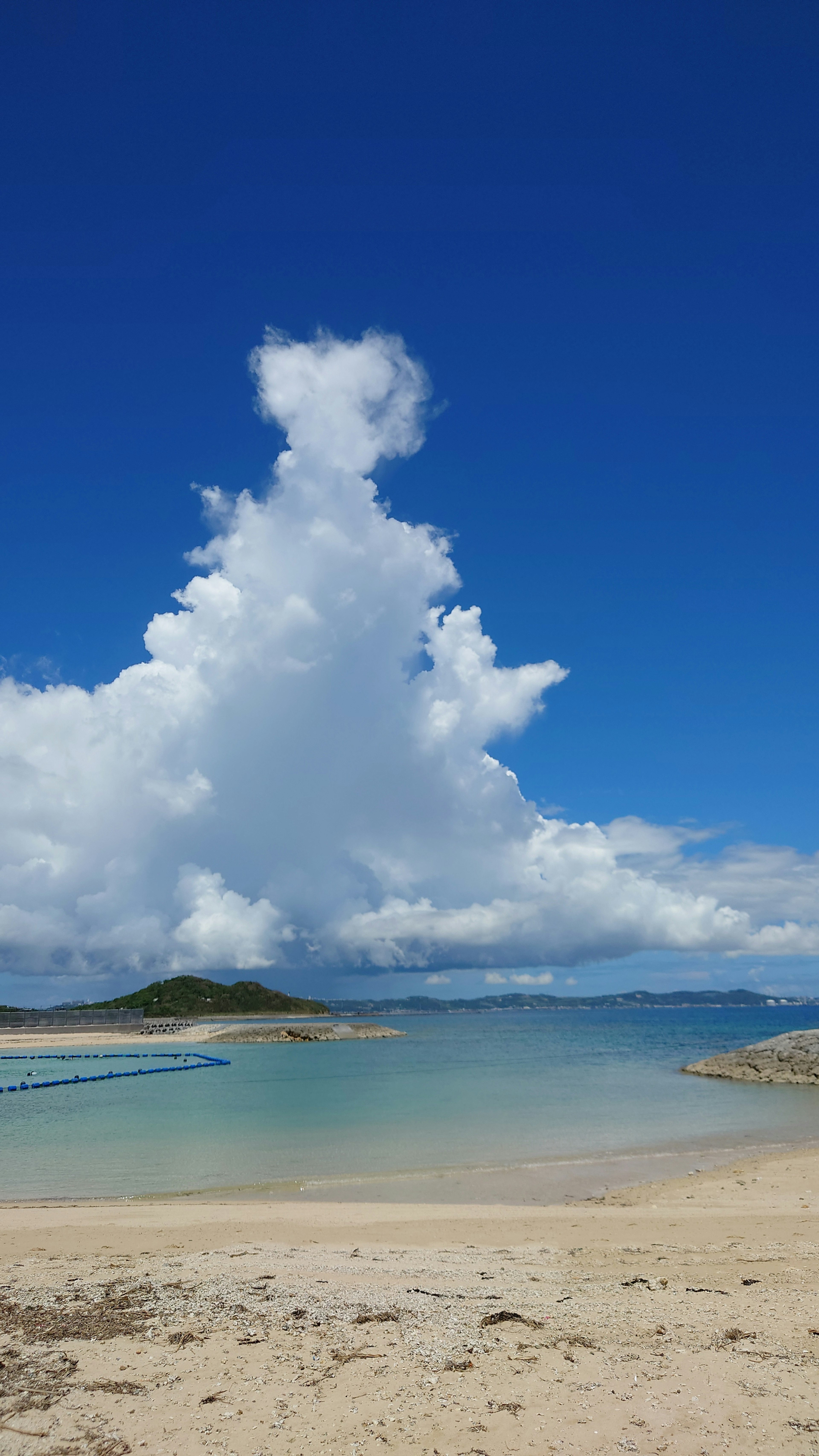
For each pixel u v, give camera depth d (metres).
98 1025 137.25
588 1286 12.60
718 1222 18.25
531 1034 164.12
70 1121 38.16
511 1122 36.66
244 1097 48.22
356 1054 96.50
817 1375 8.45
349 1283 12.78
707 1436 7.26
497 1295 12.04
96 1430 7.68
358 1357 9.37
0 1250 15.80
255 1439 7.44
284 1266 14.09
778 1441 7.13
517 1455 7.05
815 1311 10.77
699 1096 47.06
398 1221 18.69
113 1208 20.53
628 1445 7.16
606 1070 67.50
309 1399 8.27
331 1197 22.22
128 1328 10.46
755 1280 12.79
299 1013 190.00
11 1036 128.50
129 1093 51.72
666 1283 12.67
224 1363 9.26
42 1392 8.53
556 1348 9.52
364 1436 7.47
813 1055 55.53
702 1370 8.68
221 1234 17.28
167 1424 7.77
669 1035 152.12
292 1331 10.27
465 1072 66.50
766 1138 32.38
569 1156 28.44
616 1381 8.51
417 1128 34.97
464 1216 19.31
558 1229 17.72
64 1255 15.34
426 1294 12.05
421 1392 8.38
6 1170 26.27
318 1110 41.31
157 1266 14.04
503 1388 8.42
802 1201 20.91
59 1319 10.85
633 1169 26.14
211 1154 28.94
